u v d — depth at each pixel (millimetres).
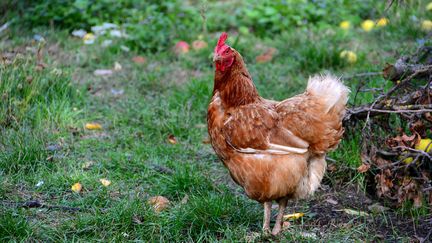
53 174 3123
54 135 3367
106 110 3605
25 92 3510
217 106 2824
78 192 3045
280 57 4117
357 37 4336
